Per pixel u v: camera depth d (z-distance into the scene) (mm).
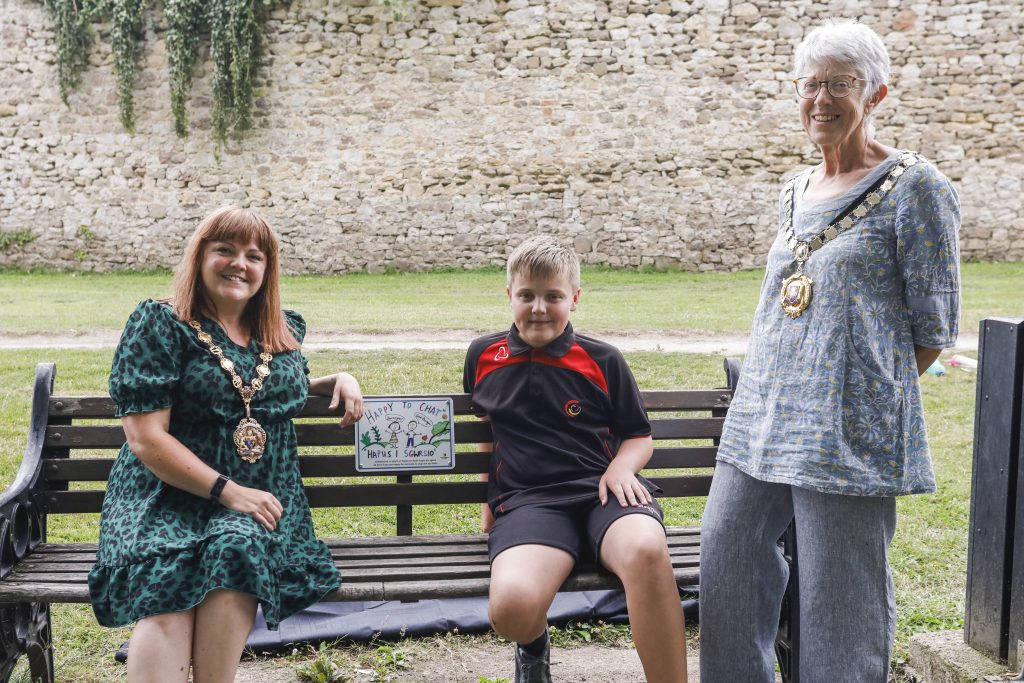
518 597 2094
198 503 2291
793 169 14539
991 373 2377
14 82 15023
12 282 13680
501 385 2570
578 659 2787
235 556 2078
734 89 14484
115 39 14594
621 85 14539
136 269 15172
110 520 2242
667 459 2822
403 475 2787
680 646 2135
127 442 2447
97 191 15102
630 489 2346
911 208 1930
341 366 6375
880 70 1991
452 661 2764
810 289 2021
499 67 14594
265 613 2074
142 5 14594
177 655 2010
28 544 2496
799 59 2070
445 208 14828
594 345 2566
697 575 2379
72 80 14844
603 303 10523
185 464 2215
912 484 1978
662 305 10320
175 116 14758
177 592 2053
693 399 2826
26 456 2572
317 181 14867
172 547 2107
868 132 2070
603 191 14719
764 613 2238
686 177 14648
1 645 2312
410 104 14695
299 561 2318
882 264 1968
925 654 2549
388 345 7570
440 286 12852
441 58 14602
